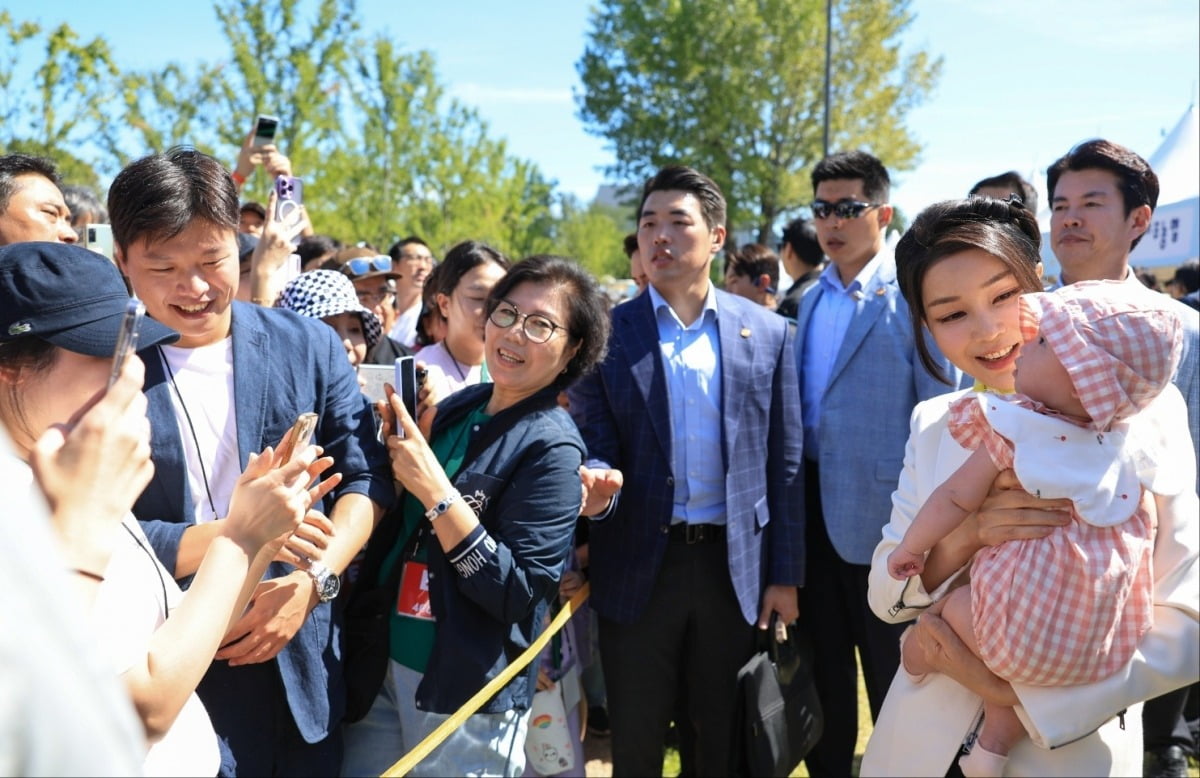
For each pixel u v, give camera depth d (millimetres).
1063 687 1892
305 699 2396
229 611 1546
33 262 1427
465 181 22734
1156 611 1976
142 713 1359
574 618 3539
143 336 1735
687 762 3906
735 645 3424
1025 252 2133
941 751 2143
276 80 17031
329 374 2592
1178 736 4195
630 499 3363
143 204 2174
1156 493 1869
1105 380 1751
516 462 2760
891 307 3641
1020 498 1908
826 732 3850
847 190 3809
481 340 3740
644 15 27562
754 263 6715
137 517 2262
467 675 2586
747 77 26547
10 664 781
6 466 997
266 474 1717
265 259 3623
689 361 3453
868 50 26453
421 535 2762
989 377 2215
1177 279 8625
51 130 12500
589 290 2881
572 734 3408
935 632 2037
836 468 3598
